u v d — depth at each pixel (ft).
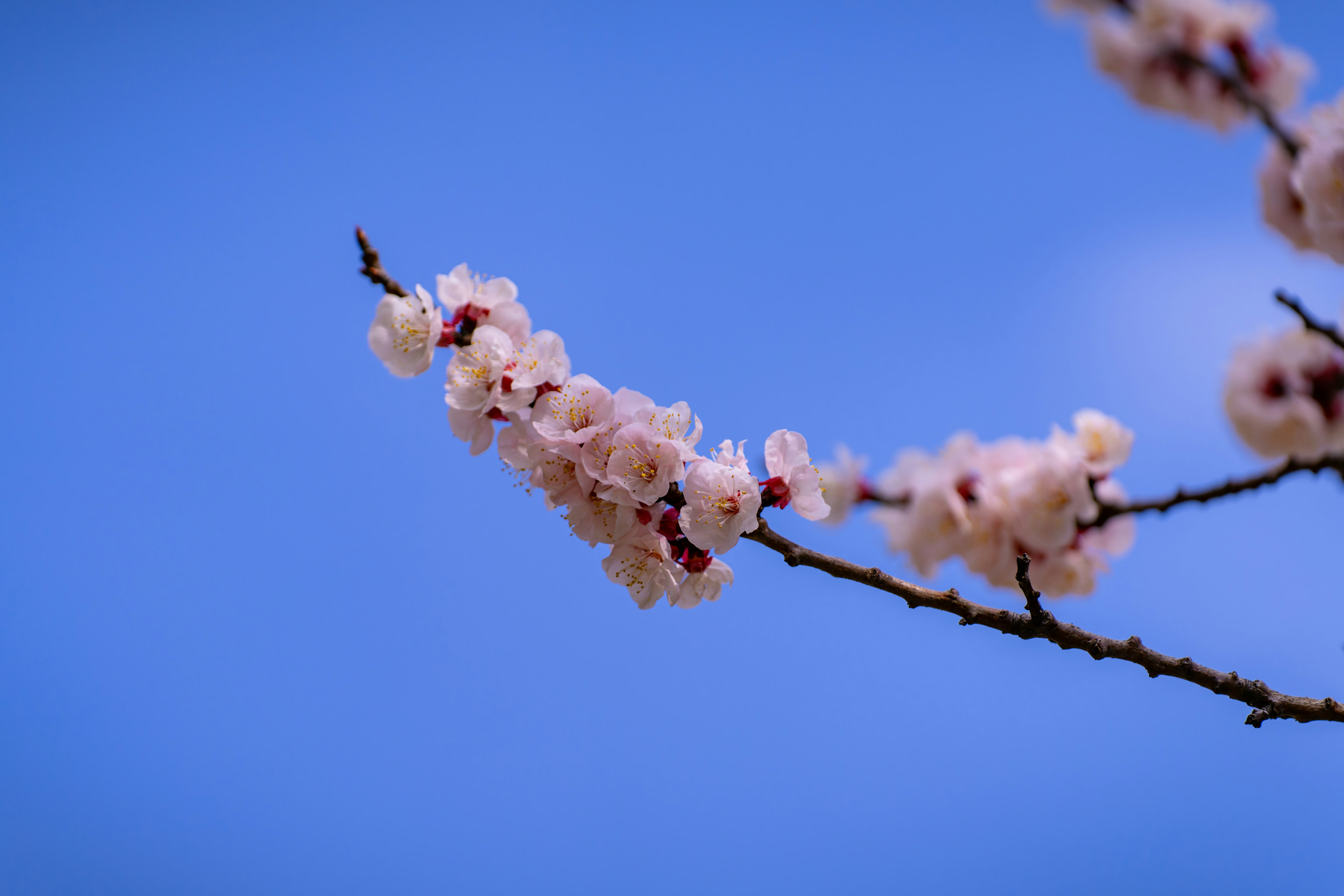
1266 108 4.29
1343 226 4.30
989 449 4.53
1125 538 4.56
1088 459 4.49
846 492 4.54
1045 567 4.56
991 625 4.55
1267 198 4.37
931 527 4.52
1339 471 4.34
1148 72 4.29
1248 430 4.35
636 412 4.64
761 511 4.63
